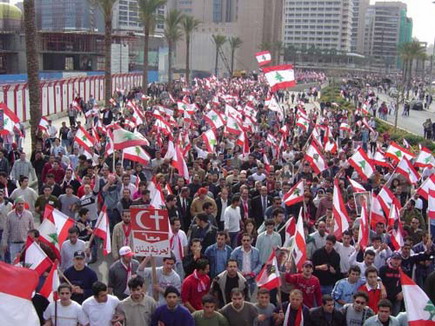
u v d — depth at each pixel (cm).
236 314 797
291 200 1314
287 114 4184
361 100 6744
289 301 848
